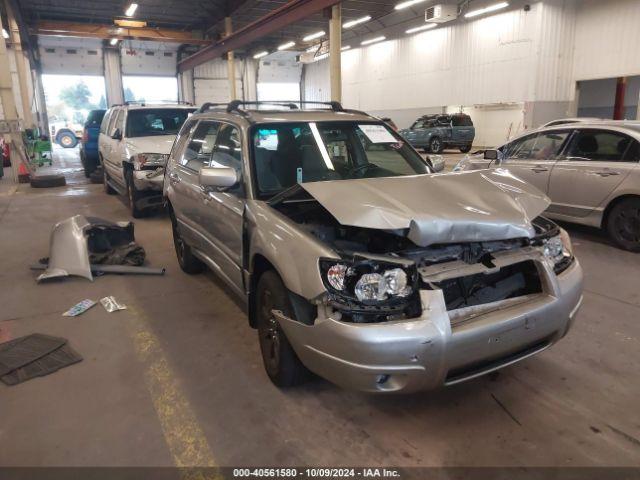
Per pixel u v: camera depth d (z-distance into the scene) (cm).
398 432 254
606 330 364
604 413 267
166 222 786
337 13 1444
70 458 238
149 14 2464
